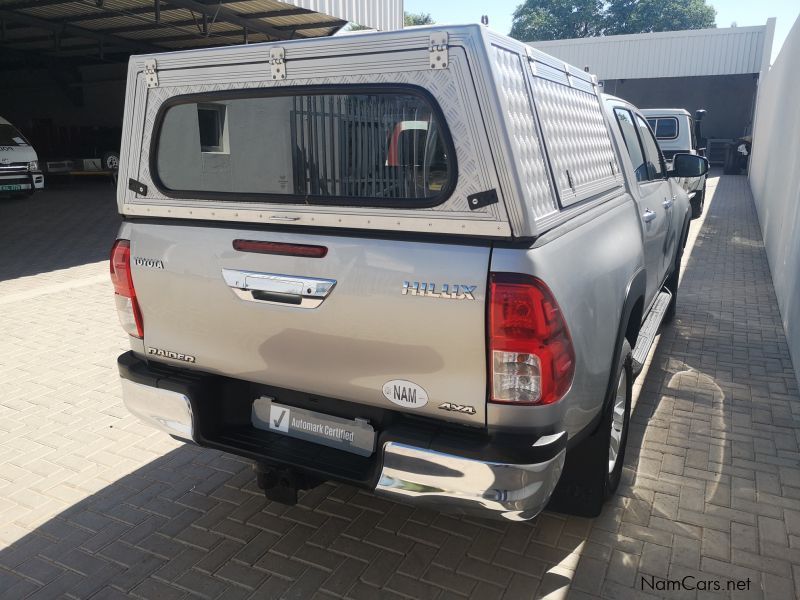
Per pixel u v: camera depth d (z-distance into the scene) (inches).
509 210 80.9
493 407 84.4
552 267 84.8
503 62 84.6
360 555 112.1
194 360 107.3
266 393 107.4
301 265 92.6
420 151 85.5
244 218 98.1
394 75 85.4
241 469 140.9
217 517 123.4
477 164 81.6
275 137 95.3
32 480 136.0
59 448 149.4
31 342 220.2
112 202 607.2
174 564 110.6
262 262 95.8
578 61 1112.2
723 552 112.3
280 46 92.5
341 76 89.0
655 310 180.7
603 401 105.1
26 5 528.7
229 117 99.1
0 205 576.4
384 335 88.3
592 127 124.2
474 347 83.2
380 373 90.7
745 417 164.9
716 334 231.3
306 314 93.3
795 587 104.0
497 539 115.9
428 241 85.3
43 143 842.8
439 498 87.4
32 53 820.6
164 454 147.0
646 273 144.4
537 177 87.7
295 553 113.0
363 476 94.2
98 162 766.5
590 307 95.5
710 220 510.3
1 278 314.2
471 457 84.4
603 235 110.3
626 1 2854.3
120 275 110.5
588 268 97.4
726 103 1242.6
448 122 82.6
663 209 173.5
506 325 80.7
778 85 503.2
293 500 106.9
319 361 95.0
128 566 110.2
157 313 108.7
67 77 916.6
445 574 107.0
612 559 110.3
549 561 110.0
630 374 125.2
